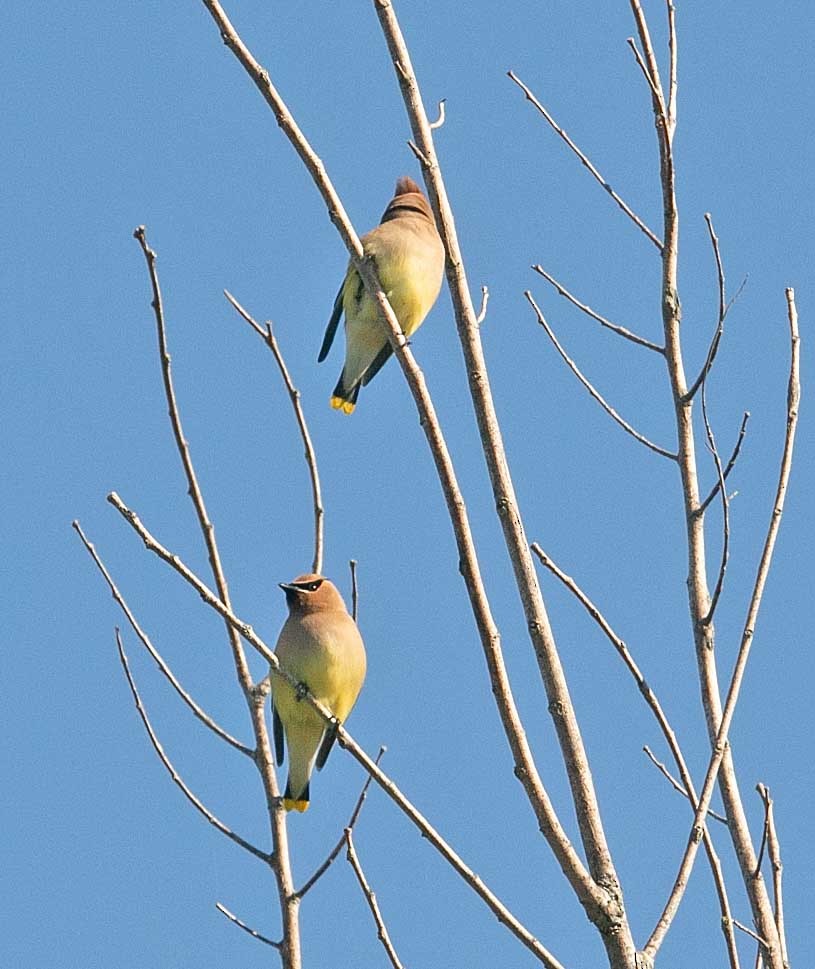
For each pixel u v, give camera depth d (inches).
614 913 349.4
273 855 427.2
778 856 370.3
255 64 420.8
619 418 429.4
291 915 418.3
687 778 362.0
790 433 402.6
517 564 383.6
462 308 404.2
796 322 414.3
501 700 370.6
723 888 346.3
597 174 443.8
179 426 449.1
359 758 357.4
